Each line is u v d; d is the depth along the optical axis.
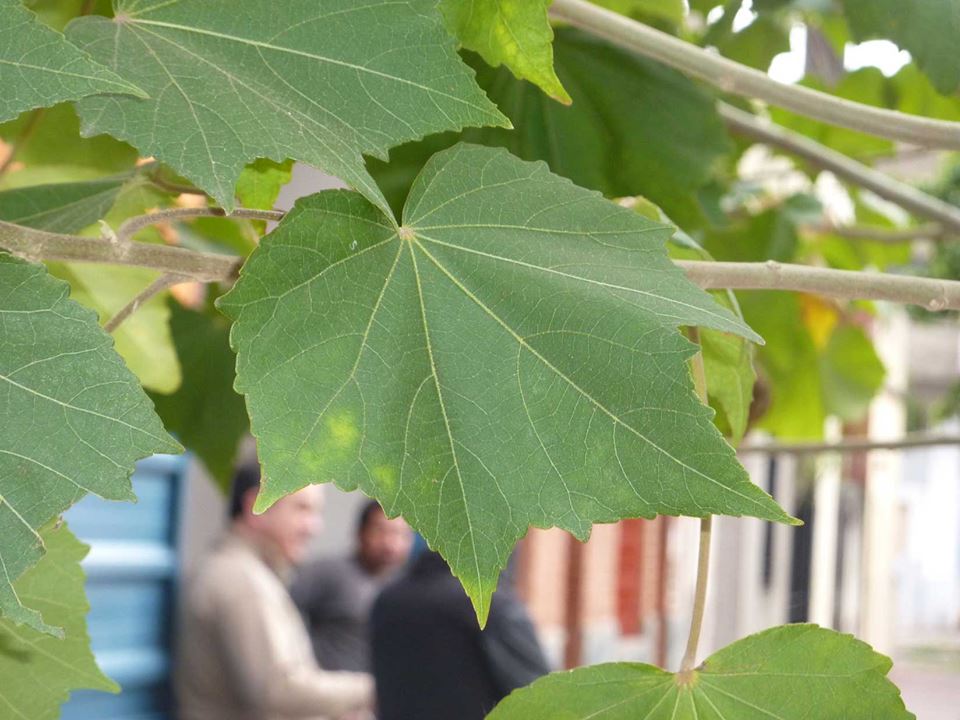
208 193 0.49
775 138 1.11
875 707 0.59
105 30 0.52
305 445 0.51
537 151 0.86
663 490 0.51
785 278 0.59
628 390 0.52
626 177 0.86
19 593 0.63
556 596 4.51
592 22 0.70
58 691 0.64
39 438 0.46
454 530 0.51
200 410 1.01
